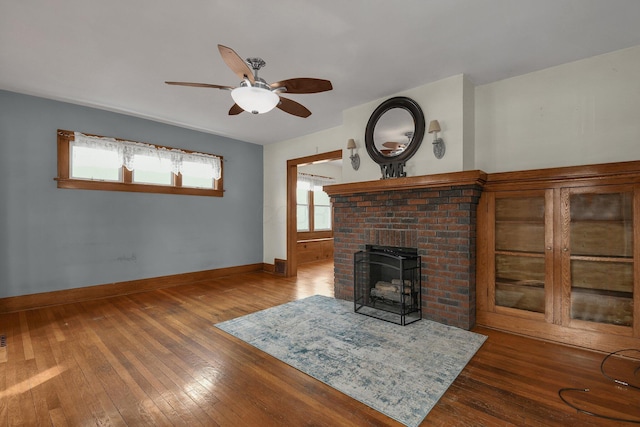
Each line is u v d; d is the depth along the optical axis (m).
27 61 2.78
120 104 3.91
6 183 3.54
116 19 2.17
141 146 4.45
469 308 2.94
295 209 5.80
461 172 2.80
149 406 1.81
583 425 1.62
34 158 3.70
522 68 2.94
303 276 5.66
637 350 2.33
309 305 3.77
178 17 2.14
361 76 3.09
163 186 4.77
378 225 3.61
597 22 2.22
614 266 2.45
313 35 2.38
